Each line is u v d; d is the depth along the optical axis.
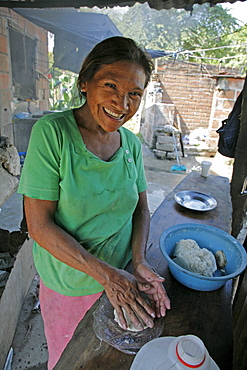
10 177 2.27
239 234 1.69
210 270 1.00
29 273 2.18
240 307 0.91
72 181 0.86
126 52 0.77
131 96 0.82
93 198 0.90
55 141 0.84
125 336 0.78
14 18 3.95
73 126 0.88
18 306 1.89
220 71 6.64
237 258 1.02
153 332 0.79
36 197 0.85
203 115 7.16
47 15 3.75
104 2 2.18
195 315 0.87
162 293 0.87
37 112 4.77
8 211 2.00
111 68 0.77
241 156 1.72
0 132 3.51
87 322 0.82
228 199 1.97
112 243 1.01
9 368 1.57
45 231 0.86
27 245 2.09
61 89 8.84
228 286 1.01
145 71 0.83
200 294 0.96
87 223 0.95
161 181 5.10
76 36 4.39
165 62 6.69
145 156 6.57
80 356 0.72
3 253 1.77
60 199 0.88
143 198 1.20
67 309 1.04
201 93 6.96
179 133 6.61
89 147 0.91
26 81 5.00
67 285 1.00
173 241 1.13
